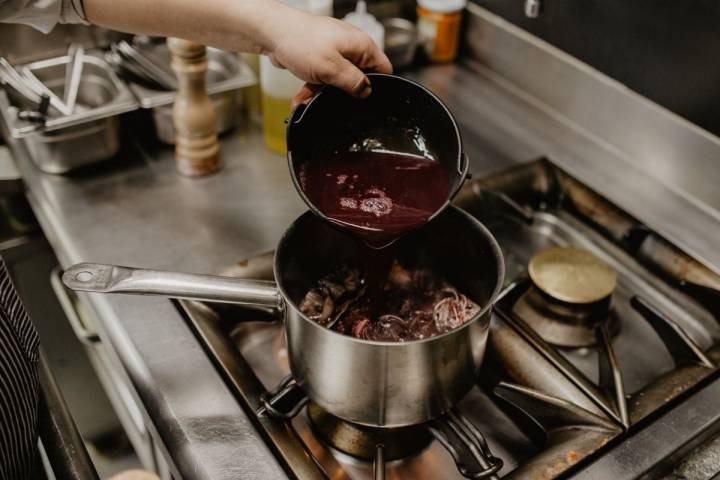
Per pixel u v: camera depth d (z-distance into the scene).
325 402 0.80
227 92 1.36
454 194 0.77
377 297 0.94
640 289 1.15
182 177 1.31
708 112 1.19
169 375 0.92
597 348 0.98
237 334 1.04
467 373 0.79
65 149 1.25
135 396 0.93
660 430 0.87
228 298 0.82
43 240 1.52
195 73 1.20
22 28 1.36
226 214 1.22
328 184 0.85
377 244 0.84
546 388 0.91
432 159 0.87
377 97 0.86
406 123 0.88
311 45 0.87
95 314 1.04
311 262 0.94
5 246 1.49
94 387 1.49
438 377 0.75
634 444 0.85
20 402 0.82
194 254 1.13
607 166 1.34
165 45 1.45
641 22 1.24
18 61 1.39
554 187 1.29
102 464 1.39
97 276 0.83
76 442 0.88
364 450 0.87
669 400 0.90
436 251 0.96
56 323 1.54
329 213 0.80
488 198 1.24
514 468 0.84
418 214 0.81
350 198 0.83
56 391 0.93
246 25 0.91
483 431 0.93
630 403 0.89
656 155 1.30
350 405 0.77
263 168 1.34
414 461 0.88
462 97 1.54
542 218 1.28
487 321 0.77
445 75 1.61
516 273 1.16
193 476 0.81
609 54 1.33
